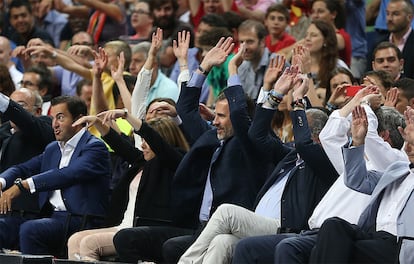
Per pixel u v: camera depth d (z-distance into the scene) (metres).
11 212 26.73
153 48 27.75
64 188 25.91
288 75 23.03
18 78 33.75
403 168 21.08
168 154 24.64
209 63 25.11
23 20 37.03
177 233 24.22
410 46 30.19
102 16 37.16
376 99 22.17
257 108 23.14
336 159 21.84
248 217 22.28
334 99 25.27
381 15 33.09
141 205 24.77
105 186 26.09
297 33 33.06
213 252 21.98
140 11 35.06
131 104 27.86
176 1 34.97
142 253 23.86
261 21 35.09
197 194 24.38
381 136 22.23
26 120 26.81
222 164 23.89
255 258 21.45
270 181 23.22
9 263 23.20
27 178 26.61
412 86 24.91
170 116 25.72
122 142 25.53
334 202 21.70
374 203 21.19
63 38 38.66
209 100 29.94
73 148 26.12
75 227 25.72
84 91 30.81
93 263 22.73
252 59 30.05
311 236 21.11
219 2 34.34
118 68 28.39
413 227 20.70
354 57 32.69
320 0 31.83
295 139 22.34
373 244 20.52
